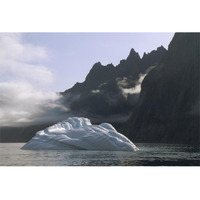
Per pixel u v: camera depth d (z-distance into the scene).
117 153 35.09
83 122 47.91
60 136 41.66
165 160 29.56
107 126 43.59
